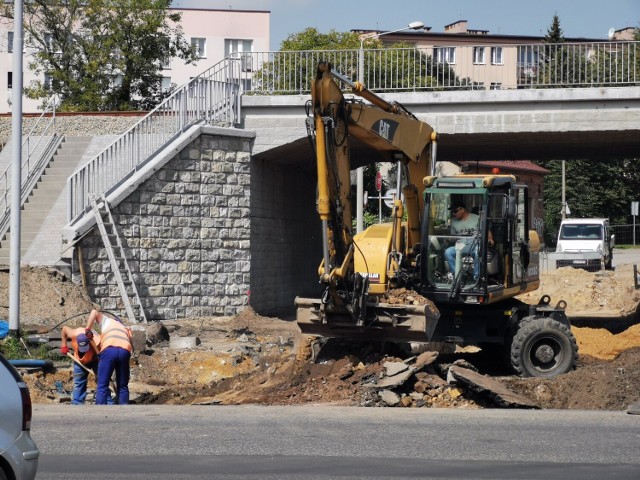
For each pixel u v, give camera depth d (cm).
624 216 7625
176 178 2378
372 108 1505
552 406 1378
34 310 1988
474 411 1191
